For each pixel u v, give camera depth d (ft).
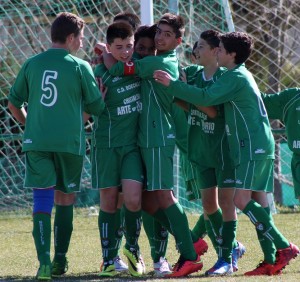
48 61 66.03
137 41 71.00
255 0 141.38
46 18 127.34
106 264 69.00
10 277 69.31
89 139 126.31
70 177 67.36
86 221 116.26
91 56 126.82
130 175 67.62
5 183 132.57
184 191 121.70
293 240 93.35
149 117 68.18
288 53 140.77
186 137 75.31
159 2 125.90
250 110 67.10
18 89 67.77
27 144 65.26
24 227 111.45
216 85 66.23
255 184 66.69
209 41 69.87
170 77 65.87
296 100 72.08
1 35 130.82
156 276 68.28
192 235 76.43
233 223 69.87
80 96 66.44
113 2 128.88
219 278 64.28
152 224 71.72
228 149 69.46
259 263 70.18
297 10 142.00
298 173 73.20
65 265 70.03
